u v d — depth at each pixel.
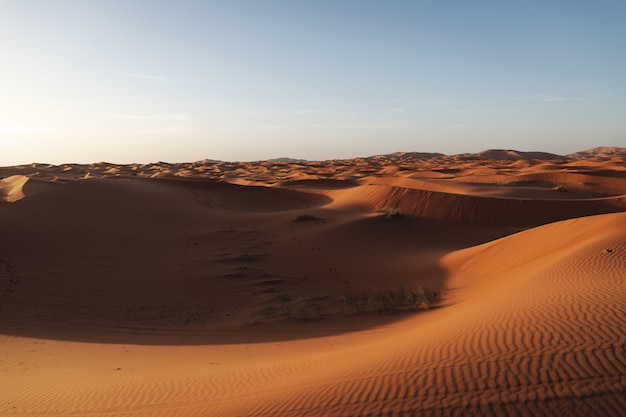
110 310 17.98
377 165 154.62
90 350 12.66
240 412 6.06
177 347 13.12
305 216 35.88
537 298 9.12
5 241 25.19
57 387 8.89
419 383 5.70
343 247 28.55
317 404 5.69
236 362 10.29
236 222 36.22
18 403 8.14
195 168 144.50
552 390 5.13
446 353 6.51
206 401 7.08
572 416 4.74
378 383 5.92
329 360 8.59
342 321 15.48
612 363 5.48
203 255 26.55
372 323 14.53
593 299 8.14
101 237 28.23
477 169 93.44
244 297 19.78
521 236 21.08
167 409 7.04
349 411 5.35
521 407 4.94
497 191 51.66
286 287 21.38
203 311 18.08
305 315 16.55
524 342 6.40
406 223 34.12
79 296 19.44
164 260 25.28
